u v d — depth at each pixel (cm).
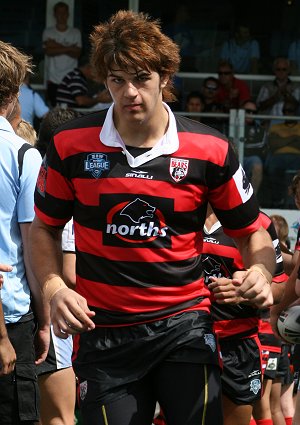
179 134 501
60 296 482
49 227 521
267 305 487
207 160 499
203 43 1689
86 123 506
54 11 1669
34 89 1658
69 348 699
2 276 555
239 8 1698
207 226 727
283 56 1686
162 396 500
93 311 500
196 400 490
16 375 582
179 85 1667
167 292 499
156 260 495
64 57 1658
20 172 588
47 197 514
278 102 1641
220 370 509
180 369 495
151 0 1698
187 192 498
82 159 499
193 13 1694
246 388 743
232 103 1620
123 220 493
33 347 599
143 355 496
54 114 774
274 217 1111
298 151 1477
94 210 496
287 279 756
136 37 477
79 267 509
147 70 479
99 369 500
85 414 502
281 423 1045
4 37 1684
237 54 1678
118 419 488
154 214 494
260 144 1491
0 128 595
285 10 1697
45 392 695
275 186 1476
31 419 586
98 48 485
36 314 613
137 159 493
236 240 536
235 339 739
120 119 496
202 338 500
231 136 1512
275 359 928
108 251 496
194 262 508
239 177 511
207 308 518
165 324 498
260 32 1692
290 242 1457
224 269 728
